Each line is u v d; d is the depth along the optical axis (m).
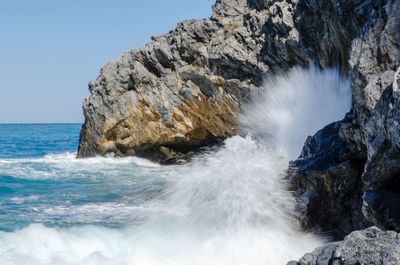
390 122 7.74
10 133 115.38
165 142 30.41
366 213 8.40
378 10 9.67
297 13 22.09
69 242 10.18
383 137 8.12
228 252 9.52
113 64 31.84
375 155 8.36
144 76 30.52
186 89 28.94
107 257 9.25
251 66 25.72
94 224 12.41
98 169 26.95
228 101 27.45
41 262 8.88
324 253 6.96
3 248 9.61
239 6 28.81
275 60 24.16
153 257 9.27
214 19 28.95
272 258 9.27
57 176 23.39
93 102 32.03
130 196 17.12
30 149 50.69
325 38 19.20
